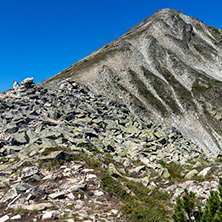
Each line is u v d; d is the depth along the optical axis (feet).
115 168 45.42
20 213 24.44
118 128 83.35
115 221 24.11
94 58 311.47
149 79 277.85
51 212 24.03
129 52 339.36
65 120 71.82
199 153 87.92
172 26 458.50
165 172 52.80
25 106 71.46
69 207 26.43
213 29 517.14
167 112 221.66
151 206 31.24
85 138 59.72
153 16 558.56
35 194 28.48
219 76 344.08
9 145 46.96
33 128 57.67
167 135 99.04
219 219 18.45
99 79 242.58
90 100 117.60
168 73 316.19
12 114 61.16
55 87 120.67
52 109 77.30
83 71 259.19
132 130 88.79
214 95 255.70
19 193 29.53
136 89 250.16
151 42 383.65
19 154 44.11
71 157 42.09
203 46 428.56
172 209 32.78
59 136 53.93
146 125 107.24
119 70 281.13
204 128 212.23
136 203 30.17
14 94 87.45
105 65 277.85
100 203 28.53
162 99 244.01
